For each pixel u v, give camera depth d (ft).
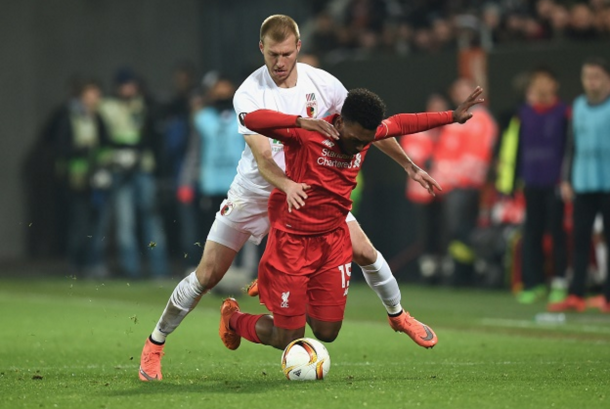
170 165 189.78
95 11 232.32
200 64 231.09
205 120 170.19
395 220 180.04
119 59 233.96
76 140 186.39
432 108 165.27
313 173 72.84
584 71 132.77
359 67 183.42
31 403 67.31
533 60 168.66
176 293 76.64
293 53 73.77
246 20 225.15
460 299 154.30
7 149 223.92
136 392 70.79
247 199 76.38
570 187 137.28
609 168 132.87
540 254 148.46
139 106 184.14
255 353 96.94
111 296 159.22
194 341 106.32
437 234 174.50
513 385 72.28
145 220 186.50
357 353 97.19
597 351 97.71
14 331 115.34
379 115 70.64
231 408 63.98
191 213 180.96
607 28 165.58
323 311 76.48
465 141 164.76
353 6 200.95
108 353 97.76
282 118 69.67
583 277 136.67
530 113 145.28
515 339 108.17
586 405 64.75
